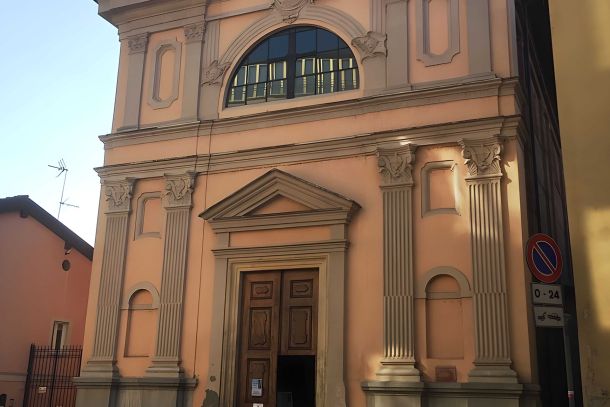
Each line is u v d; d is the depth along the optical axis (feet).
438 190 36.83
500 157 35.37
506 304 33.47
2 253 53.06
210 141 43.52
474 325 33.81
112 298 43.19
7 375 51.83
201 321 40.57
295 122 41.34
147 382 40.19
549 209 49.57
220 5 46.03
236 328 39.55
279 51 44.06
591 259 24.66
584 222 25.09
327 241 37.99
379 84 39.65
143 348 41.93
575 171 25.68
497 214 34.71
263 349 38.99
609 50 26.09
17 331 53.31
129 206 44.55
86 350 42.96
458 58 38.06
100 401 41.16
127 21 48.55
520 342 33.01
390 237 36.73
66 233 58.80
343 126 39.88
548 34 49.37
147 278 42.91
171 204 43.14
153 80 46.70
